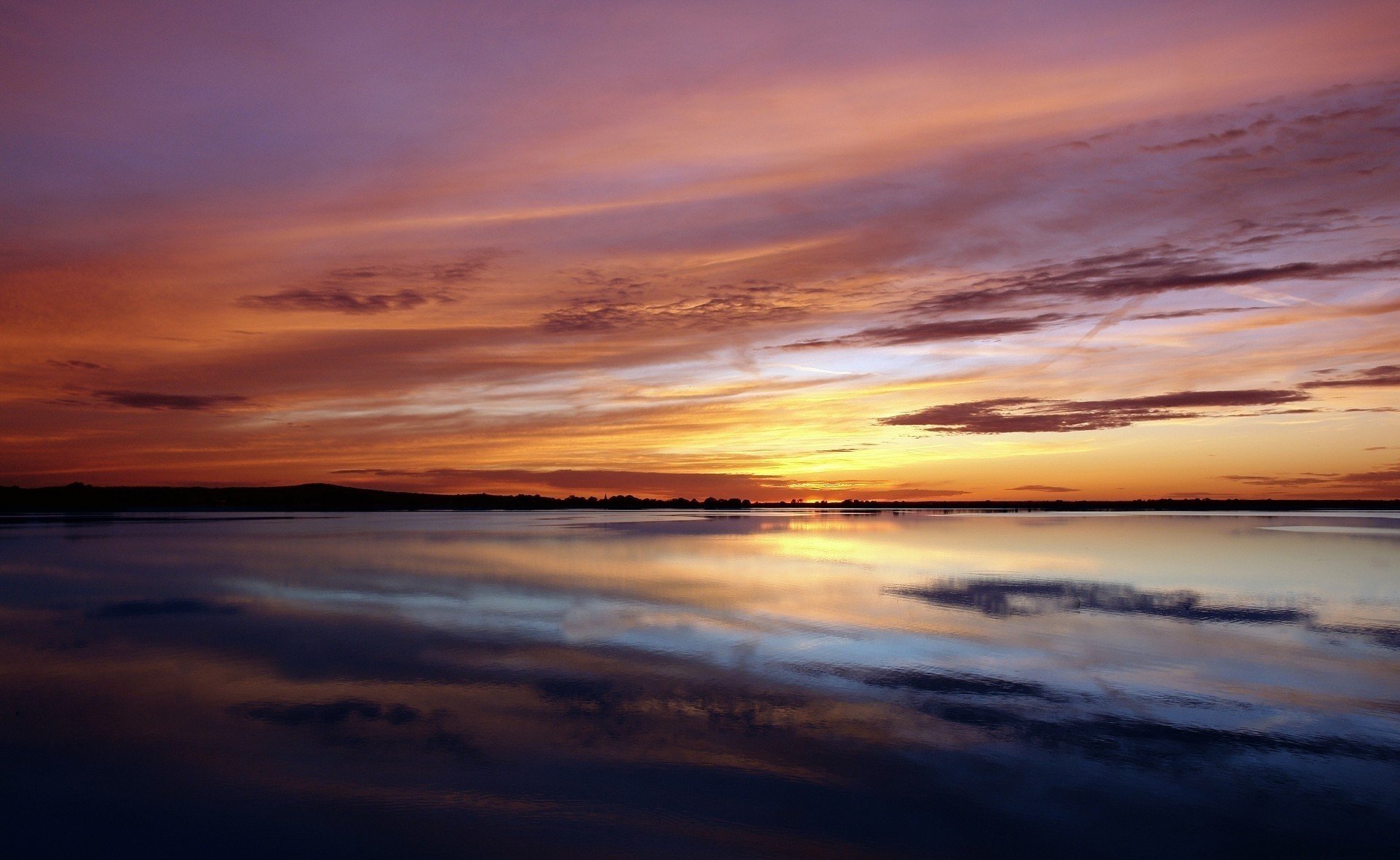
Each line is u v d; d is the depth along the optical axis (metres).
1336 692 12.85
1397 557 34.50
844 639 16.70
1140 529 63.25
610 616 19.42
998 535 54.47
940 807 8.72
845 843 7.96
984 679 13.58
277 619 19.17
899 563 32.12
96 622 19.11
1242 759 10.02
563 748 10.41
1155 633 17.25
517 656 15.31
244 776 9.52
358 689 13.08
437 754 10.20
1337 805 8.77
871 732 10.98
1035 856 7.72
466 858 7.62
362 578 27.14
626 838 8.02
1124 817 8.49
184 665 14.77
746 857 7.68
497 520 87.62
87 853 7.73
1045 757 10.10
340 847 7.83
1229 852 7.78
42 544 43.50
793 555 36.53
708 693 12.80
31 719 11.67
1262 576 27.34
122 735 10.95
